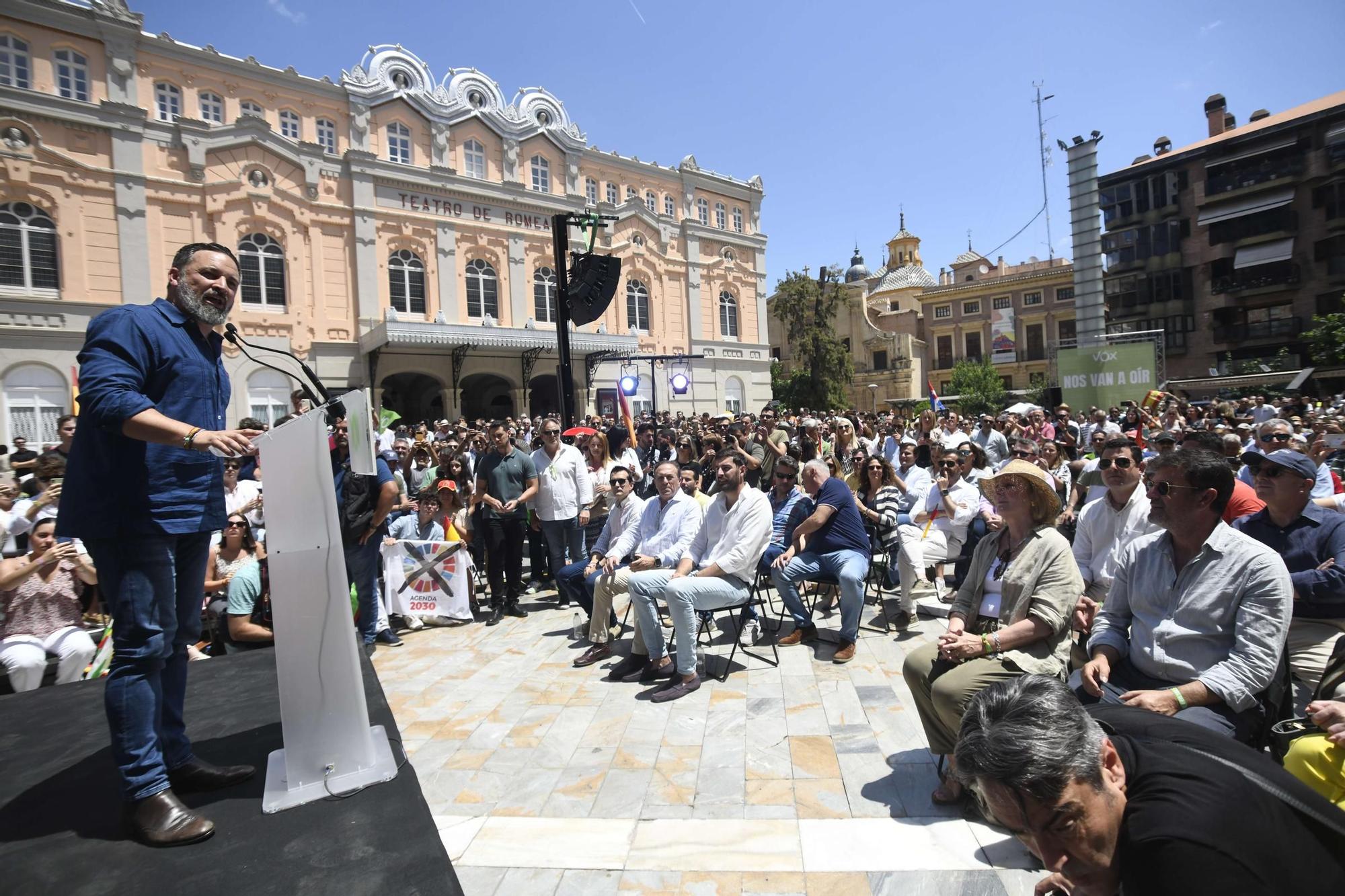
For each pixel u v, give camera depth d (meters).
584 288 8.19
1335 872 1.24
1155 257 35.41
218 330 2.27
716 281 33.75
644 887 2.68
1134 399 19.34
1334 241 30.25
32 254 18.25
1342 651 2.49
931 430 11.84
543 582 8.27
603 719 4.34
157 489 2.01
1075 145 19.95
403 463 10.27
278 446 2.17
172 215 19.98
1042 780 1.25
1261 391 25.95
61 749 2.52
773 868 2.76
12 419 17.97
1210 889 1.12
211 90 20.94
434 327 22.64
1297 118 30.53
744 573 4.88
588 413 28.41
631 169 30.73
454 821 3.20
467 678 5.21
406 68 24.47
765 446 10.34
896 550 6.71
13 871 1.77
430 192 24.77
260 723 2.73
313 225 22.34
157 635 2.02
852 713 4.27
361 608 5.91
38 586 4.39
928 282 58.31
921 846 2.87
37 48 18.17
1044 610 3.06
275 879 1.72
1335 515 3.45
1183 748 1.39
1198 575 2.67
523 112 27.59
